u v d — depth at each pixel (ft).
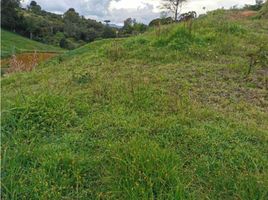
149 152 11.63
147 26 57.82
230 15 49.21
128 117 15.25
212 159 12.28
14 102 15.96
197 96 18.39
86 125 14.52
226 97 18.45
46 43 218.18
